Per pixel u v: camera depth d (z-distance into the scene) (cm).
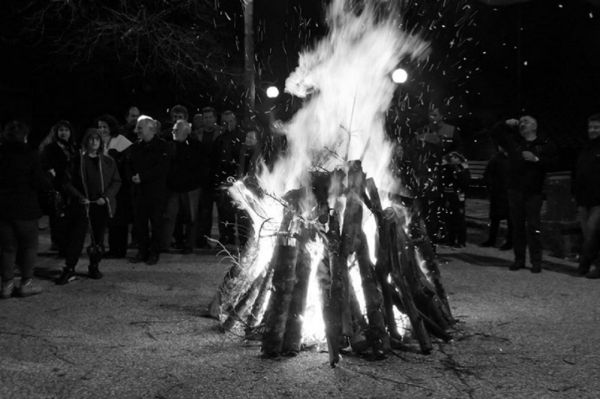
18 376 470
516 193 893
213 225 1341
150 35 1780
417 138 923
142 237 942
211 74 1891
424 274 599
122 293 745
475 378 465
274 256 566
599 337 567
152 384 454
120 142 1035
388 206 613
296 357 514
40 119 1942
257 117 975
